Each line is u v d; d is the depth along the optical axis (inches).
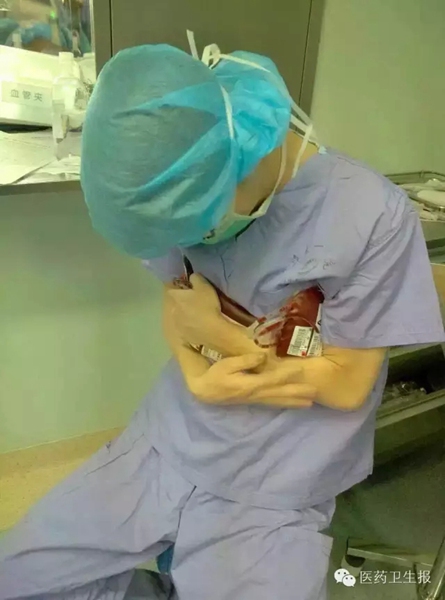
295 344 36.9
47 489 67.9
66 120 50.6
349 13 61.2
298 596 37.8
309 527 39.8
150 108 27.8
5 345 63.2
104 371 69.8
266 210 33.1
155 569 56.7
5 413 67.1
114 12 49.0
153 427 44.1
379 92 67.5
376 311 35.2
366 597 57.8
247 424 39.2
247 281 36.0
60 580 40.3
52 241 59.9
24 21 51.2
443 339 36.2
